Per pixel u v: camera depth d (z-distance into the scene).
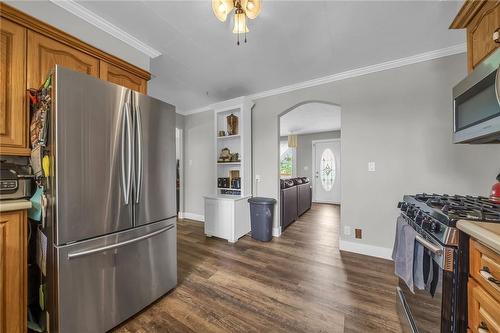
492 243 0.68
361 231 2.57
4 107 1.23
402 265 1.30
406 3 1.52
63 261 1.16
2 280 1.09
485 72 1.07
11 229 1.12
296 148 7.21
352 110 2.62
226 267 2.25
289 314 1.53
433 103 2.20
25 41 1.30
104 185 1.33
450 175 2.13
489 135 1.10
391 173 2.40
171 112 1.82
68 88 1.16
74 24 1.57
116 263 1.40
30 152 1.37
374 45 2.06
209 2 1.52
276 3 1.53
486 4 1.17
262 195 3.39
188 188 4.45
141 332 1.37
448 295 0.90
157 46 2.06
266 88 3.17
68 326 1.18
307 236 3.27
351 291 1.81
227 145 3.67
